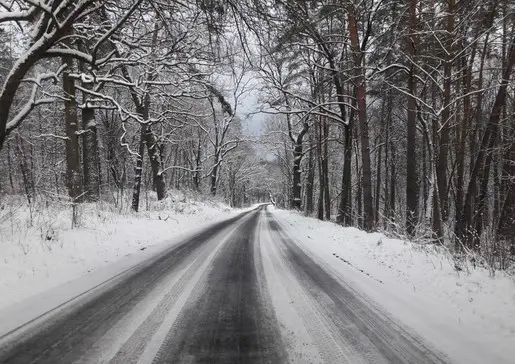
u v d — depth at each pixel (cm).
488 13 1377
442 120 1424
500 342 413
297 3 678
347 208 2006
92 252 880
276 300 558
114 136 2880
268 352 380
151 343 395
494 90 1819
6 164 3841
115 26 793
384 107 2730
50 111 2930
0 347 377
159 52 1195
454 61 1363
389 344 405
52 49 793
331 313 504
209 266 807
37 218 1037
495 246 815
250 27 691
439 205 1350
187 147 4359
